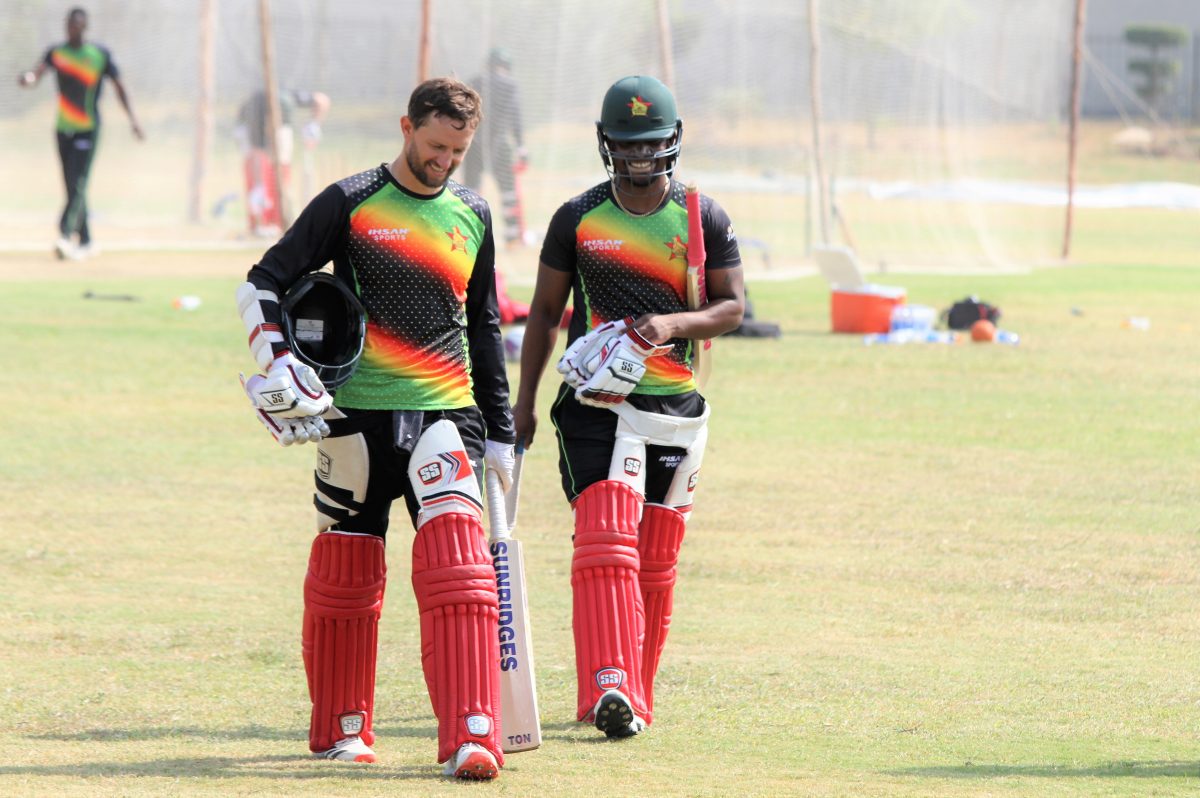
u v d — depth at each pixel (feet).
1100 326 210.38
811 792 50.08
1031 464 126.52
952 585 91.30
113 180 337.93
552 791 50.72
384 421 58.59
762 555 98.27
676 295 66.23
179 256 272.51
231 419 142.51
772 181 306.55
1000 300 238.07
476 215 59.72
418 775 54.90
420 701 70.13
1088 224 370.73
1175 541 102.06
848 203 316.19
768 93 305.94
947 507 111.45
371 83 317.22
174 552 98.22
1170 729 62.90
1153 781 52.49
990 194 359.87
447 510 57.62
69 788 49.34
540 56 279.49
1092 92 585.22
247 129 300.20
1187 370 174.50
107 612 84.33
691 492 67.82
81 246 266.36
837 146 310.86
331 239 58.03
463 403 59.77
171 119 335.88
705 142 301.84
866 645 78.74
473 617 56.80
